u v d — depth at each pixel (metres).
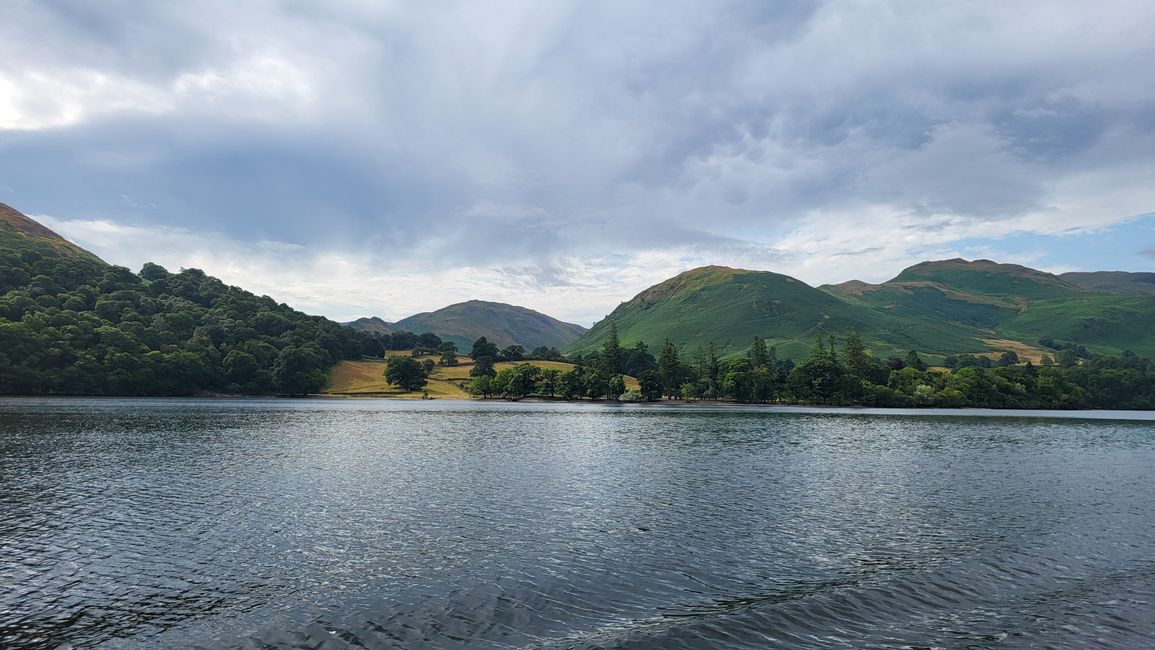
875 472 58.72
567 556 30.12
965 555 30.64
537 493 46.41
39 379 174.75
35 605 23.75
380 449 74.19
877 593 25.16
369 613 23.02
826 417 153.00
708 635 21.02
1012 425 132.50
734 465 62.75
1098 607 23.86
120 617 22.67
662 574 27.50
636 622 22.16
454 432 99.69
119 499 42.81
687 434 99.94
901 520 38.22
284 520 37.22
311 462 62.25
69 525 35.56
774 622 22.14
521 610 23.30
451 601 24.17
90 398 181.88
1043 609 23.66
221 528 35.22
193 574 27.41
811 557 30.25
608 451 74.62
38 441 74.81
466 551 30.89
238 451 70.12
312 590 25.42
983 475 57.59
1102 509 42.31
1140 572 28.36
